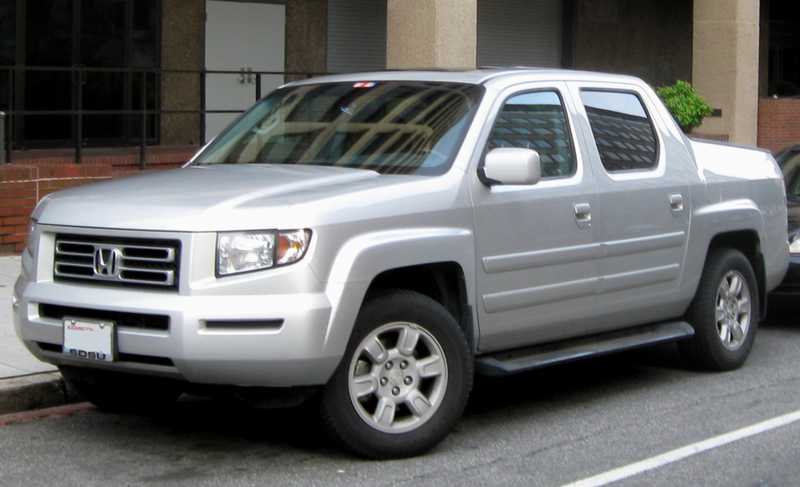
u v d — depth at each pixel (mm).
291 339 4938
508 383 7406
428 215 5531
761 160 8117
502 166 5641
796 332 9305
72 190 5867
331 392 5238
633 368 7902
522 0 20719
